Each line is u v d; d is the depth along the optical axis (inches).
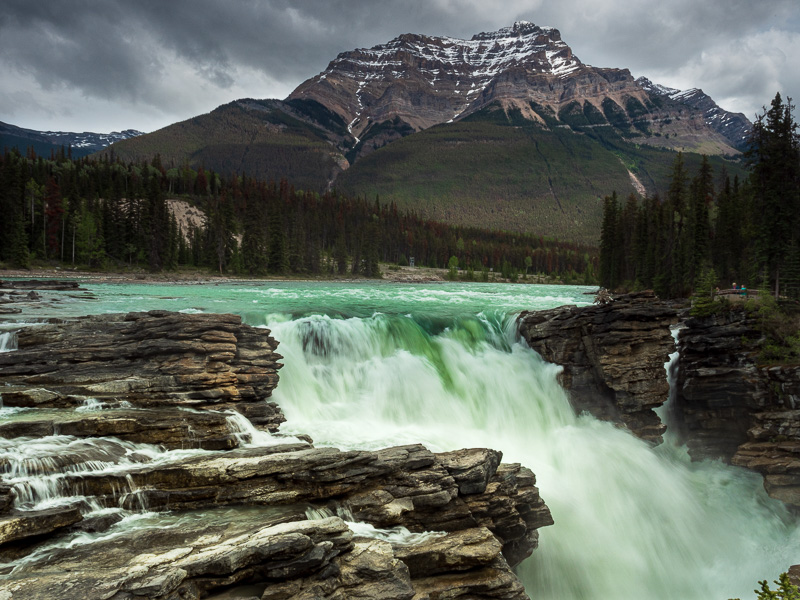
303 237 5925.2
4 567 434.9
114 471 559.8
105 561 445.7
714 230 3339.1
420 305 2105.1
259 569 457.7
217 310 1678.2
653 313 1180.5
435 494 629.9
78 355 895.1
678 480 1072.2
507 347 1389.0
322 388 1115.3
